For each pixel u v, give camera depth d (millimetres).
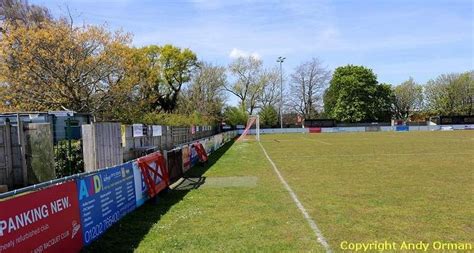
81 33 23844
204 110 63500
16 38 22500
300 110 89750
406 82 99500
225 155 25953
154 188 10023
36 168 12125
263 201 9953
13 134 12031
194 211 8922
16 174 12086
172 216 8492
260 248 6184
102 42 24547
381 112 91625
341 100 88562
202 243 6504
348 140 42781
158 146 21234
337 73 90312
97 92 24766
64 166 12531
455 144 32188
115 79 25500
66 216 5684
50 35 22781
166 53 61625
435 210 8586
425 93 98062
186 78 63844
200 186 12773
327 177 14195
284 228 7324
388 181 12875
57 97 23109
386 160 19938
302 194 10820
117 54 24766
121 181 8188
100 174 7152
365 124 84000
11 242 4434
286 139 49156
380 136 52156
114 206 7703
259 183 13133
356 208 8914
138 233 7172
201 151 20422
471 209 8648
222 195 10961
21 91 22562
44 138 12070
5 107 21984
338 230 7105
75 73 23266
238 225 7629
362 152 25531
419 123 85500
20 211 4652
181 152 15367
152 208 9352
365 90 87812
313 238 6656
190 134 33625
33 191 5051
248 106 84875
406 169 16047
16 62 22719
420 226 7285
